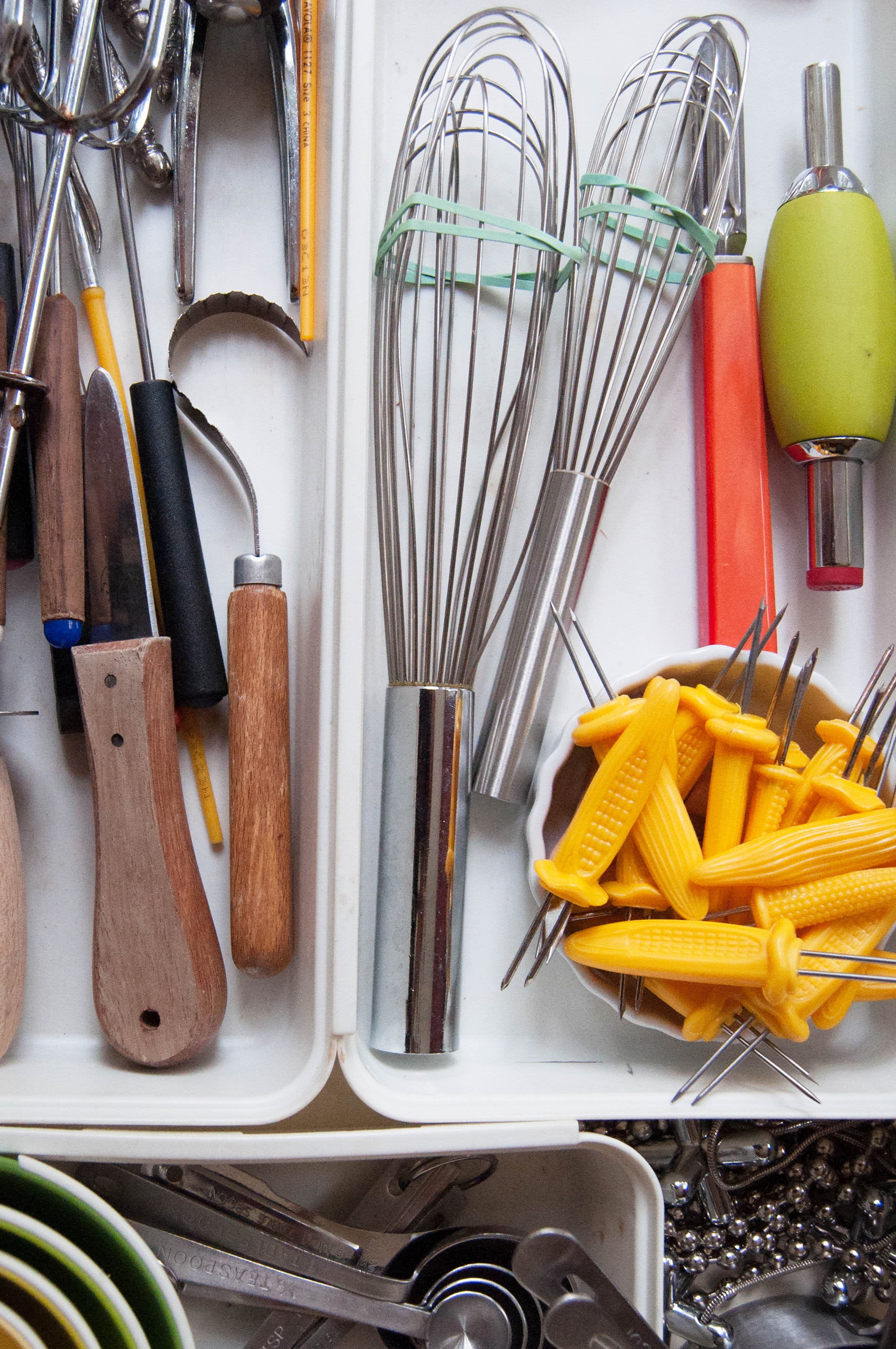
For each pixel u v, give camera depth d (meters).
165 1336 0.50
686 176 0.70
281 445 0.67
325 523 0.58
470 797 0.64
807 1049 0.63
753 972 0.52
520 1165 0.65
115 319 0.65
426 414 0.67
